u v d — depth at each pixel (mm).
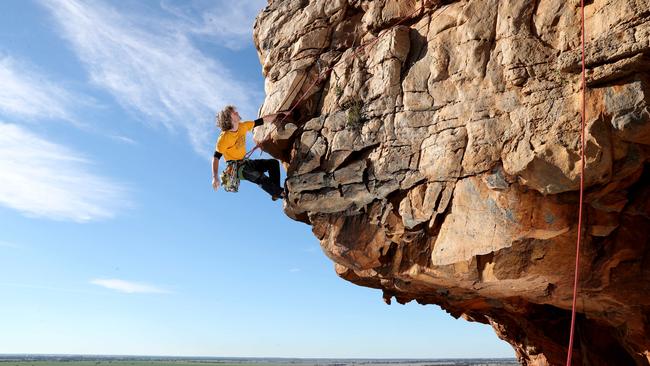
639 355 10883
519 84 8070
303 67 10820
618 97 7199
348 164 9922
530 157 7652
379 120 9641
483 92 8453
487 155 8188
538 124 7762
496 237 8414
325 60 10742
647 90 7078
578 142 7367
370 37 10359
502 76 8305
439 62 9086
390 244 9844
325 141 10250
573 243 8555
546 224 8172
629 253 8633
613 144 7328
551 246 8594
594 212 8281
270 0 12289
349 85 10172
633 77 7180
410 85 9383
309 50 10906
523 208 8125
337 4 10828
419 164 9062
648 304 9078
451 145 8609
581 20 7680
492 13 8656
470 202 8562
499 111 8227
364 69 10125
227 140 9992
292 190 10422
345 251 10094
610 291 9078
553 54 7867
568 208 8141
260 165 10430
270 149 11406
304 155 10438
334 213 10125
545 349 15547
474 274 9031
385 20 10102
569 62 7566
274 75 11328
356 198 9797
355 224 9953
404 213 9266
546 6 8094
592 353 13391
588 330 13523
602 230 8414
